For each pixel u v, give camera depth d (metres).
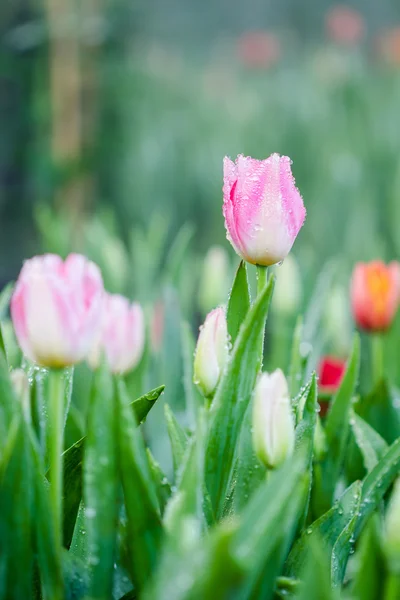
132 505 0.90
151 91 4.54
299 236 3.14
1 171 4.30
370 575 0.88
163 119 4.41
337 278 2.37
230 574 0.82
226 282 1.75
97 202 4.11
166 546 0.85
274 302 1.56
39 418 1.03
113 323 1.14
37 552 0.93
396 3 5.73
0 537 0.91
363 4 5.77
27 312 0.89
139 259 1.86
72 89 3.87
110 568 0.91
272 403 0.94
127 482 0.90
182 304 1.71
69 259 0.92
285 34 5.52
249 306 1.04
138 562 0.91
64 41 3.82
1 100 4.26
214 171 4.02
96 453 0.90
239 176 1.00
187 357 1.21
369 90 4.27
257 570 0.86
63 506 0.99
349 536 0.99
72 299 0.90
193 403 1.21
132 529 0.91
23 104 4.21
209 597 0.83
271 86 4.67
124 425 0.90
